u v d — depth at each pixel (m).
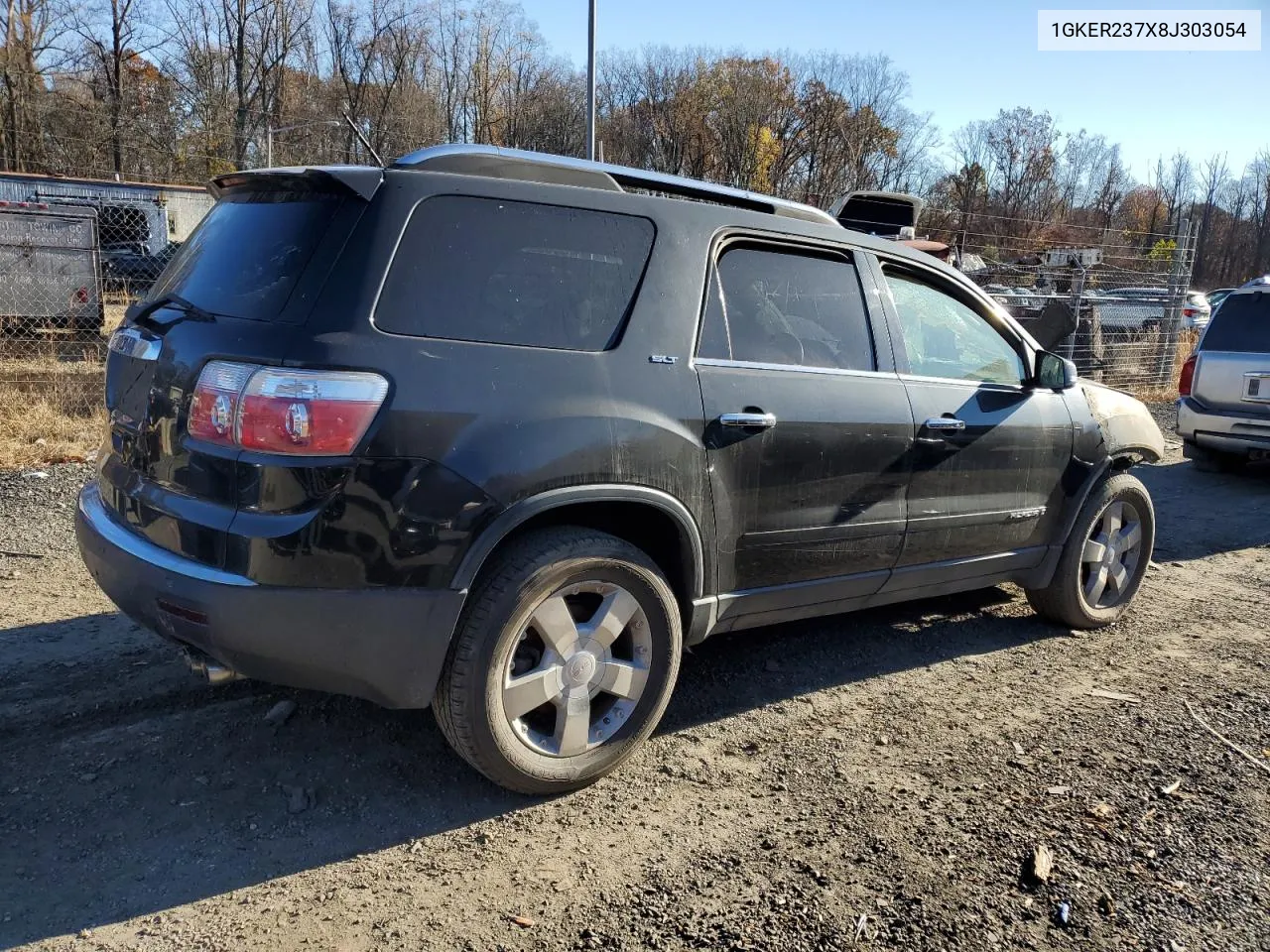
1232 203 75.38
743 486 3.32
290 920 2.48
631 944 2.42
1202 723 3.79
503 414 2.79
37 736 3.32
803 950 2.41
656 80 58.72
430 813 2.98
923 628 4.79
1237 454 9.12
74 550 5.32
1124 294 14.99
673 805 3.08
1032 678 4.21
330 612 2.63
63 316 13.08
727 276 3.42
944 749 3.52
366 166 2.97
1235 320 9.05
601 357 3.01
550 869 2.72
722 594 3.39
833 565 3.68
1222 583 5.82
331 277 2.71
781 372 3.44
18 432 7.65
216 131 40.44
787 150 61.16
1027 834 2.96
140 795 3.00
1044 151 68.00
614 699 3.19
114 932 2.41
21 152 37.88
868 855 2.82
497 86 58.16
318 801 3.01
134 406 3.04
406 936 2.43
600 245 3.11
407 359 2.68
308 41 54.28
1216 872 2.79
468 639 2.81
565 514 3.05
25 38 44.91
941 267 4.16
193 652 2.87
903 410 3.77
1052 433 4.37
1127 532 4.91
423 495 2.67
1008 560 4.38
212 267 3.05
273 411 2.58
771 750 3.47
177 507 2.76
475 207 2.92
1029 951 2.44
